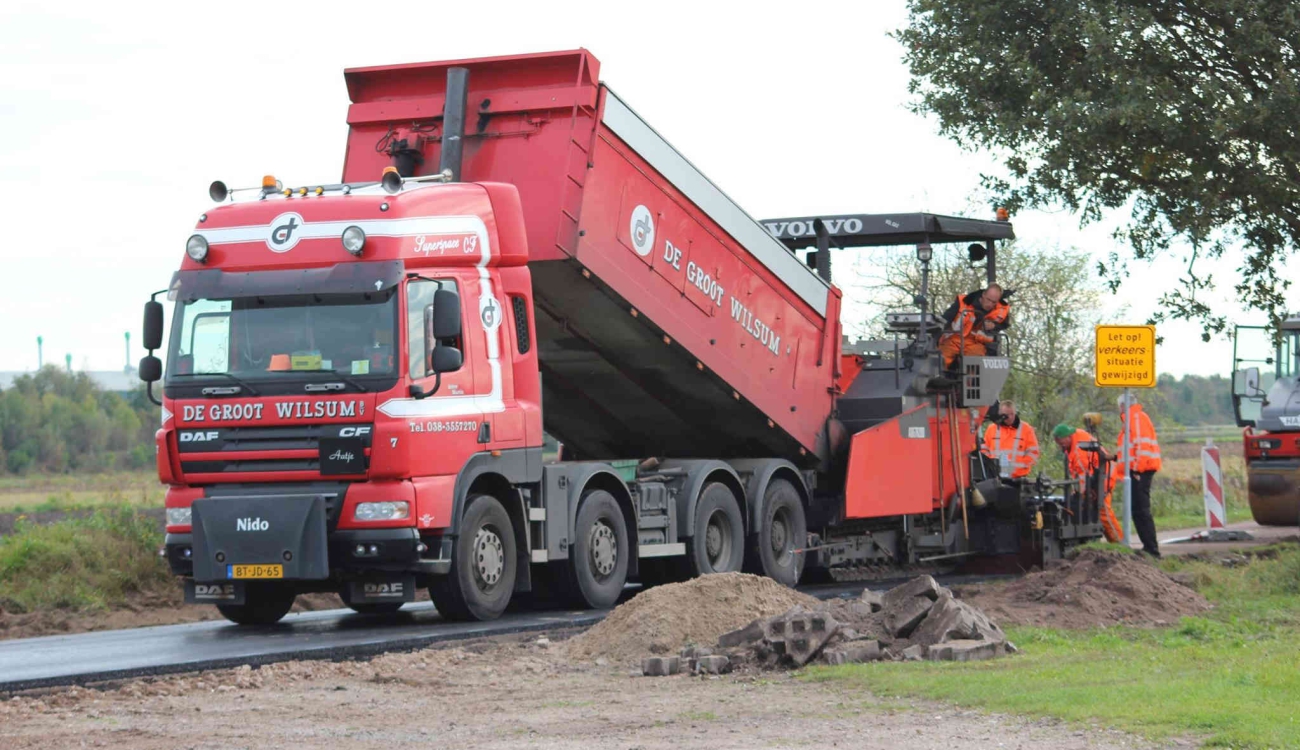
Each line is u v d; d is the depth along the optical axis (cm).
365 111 1469
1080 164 1692
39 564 1619
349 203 1253
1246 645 1069
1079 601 1280
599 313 1475
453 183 1320
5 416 8025
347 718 865
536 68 1418
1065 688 860
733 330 1593
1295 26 1620
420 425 1227
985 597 1347
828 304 1741
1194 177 1683
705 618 1131
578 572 1411
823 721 804
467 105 1430
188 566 1270
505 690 966
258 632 1285
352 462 1211
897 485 1730
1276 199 1688
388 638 1163
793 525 1681
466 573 1284
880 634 1065
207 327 1266
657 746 745
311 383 1225
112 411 9038
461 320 1278
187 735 811
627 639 1106
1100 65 1653
